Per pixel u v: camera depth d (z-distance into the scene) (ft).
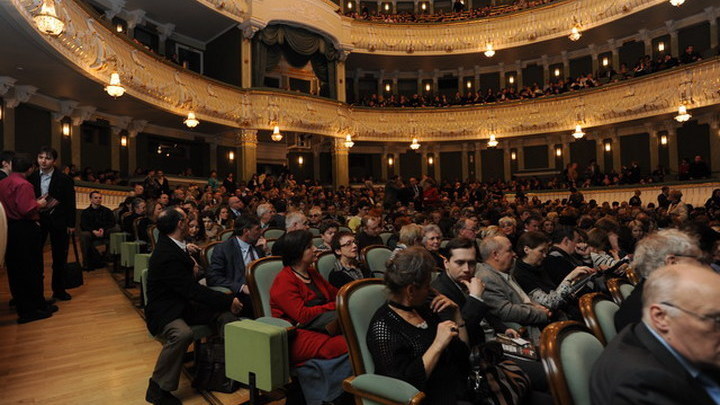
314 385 9.78
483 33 67.51
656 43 60.54
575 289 11.82
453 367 8.07
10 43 28.63
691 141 55.47
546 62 70.38
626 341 4.97
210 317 12.14
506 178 71.00
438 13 72.64
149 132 53.31
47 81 36.32
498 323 11.29
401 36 68.39
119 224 28.53
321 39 61.16
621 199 54.19
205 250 16.20
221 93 51.96
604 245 17.87
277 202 30.27
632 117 55.06
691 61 51.16
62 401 10.83
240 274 14.44
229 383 11.41
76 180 34.60
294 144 64.23
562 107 61.36
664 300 4.57
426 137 67.36
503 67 73.36
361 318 8.14
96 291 21.15
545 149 68.74
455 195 55.11
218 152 61.41
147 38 53.11
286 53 59.57
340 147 62.44
